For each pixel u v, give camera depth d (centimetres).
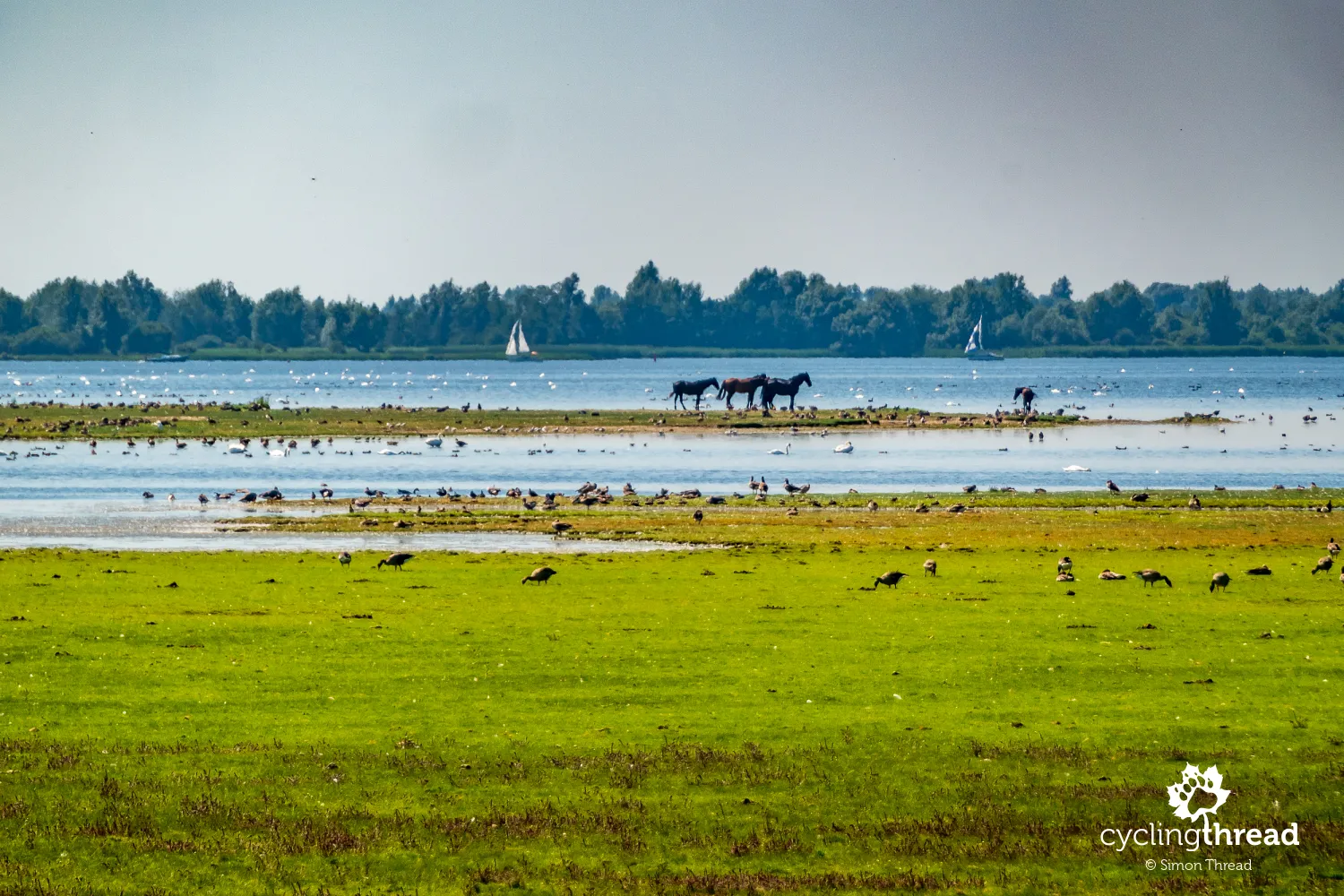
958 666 15388
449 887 9831
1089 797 11312
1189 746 12475
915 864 10200
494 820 10875
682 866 10150
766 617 18288
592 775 11819
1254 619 17925
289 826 10762
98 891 9706
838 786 11581
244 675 15025
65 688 14425
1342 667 15200
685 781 11694
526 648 16362
